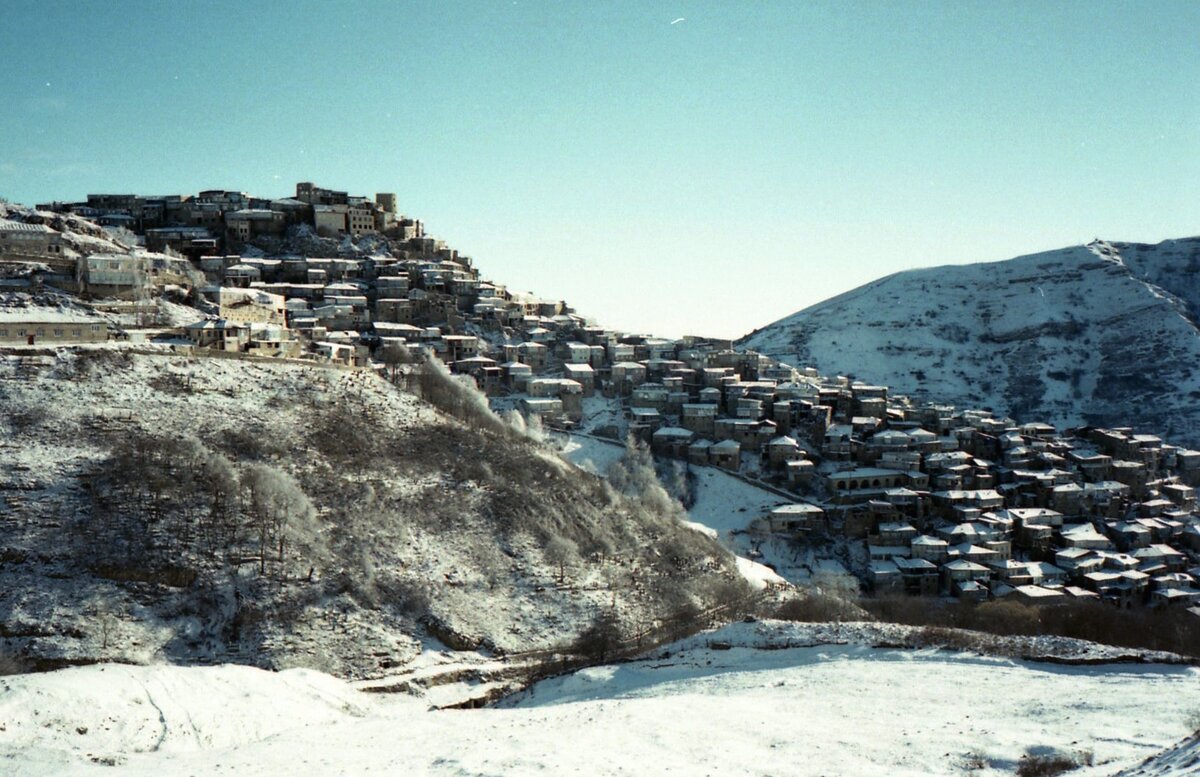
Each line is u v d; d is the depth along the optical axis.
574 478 166.38
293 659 104.12
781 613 135.50
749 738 68.88
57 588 105.25
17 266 195.00
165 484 124.12
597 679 105.06
